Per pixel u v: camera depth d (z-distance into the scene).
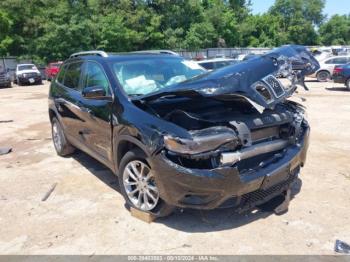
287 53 3.85
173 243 3.41
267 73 3.53
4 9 34.31
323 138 7.16
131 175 3.92
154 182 3.63
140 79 4.45
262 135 3.66
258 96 3.34
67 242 3.51
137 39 39.72
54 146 6.87
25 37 35.53
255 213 3.90
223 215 3.88
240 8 62.88
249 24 59.72
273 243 3.35
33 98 16.58
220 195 3.26
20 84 25.81
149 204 3.79
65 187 4.91
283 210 3.89
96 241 3.50
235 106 3.83
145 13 40.62
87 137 4.97
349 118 9.30
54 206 4.32
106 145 4.38
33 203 4.43
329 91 16.11
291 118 3.93
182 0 45.25
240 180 3.28
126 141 3.88
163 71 4.72
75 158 6.26
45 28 33.53
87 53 5.42
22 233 3.71
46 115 11.29
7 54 34.19
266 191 3.63
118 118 3.95
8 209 4.28
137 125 3.63
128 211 4.10
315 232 3.51
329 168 5.29
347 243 3.30
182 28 45.06
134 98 3.98
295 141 3.95
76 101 5.15
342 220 3.72
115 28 37.28
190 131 3.28
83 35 35.09
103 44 36.44
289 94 3.72
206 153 3.19
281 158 3.73
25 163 6.12
